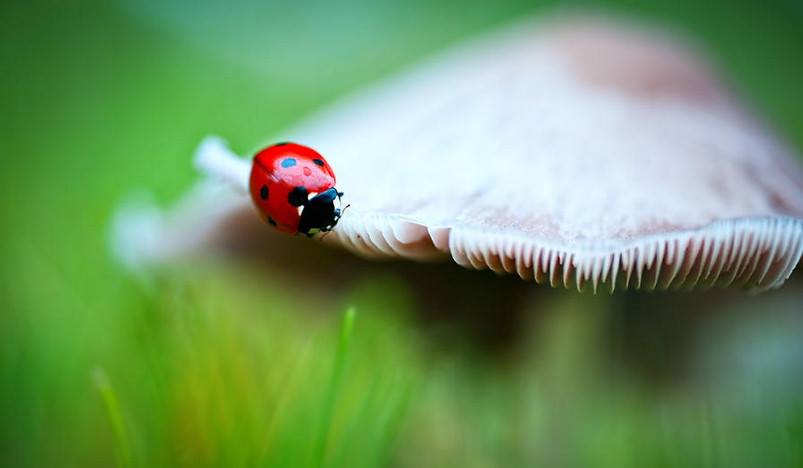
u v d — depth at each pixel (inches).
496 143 4.0
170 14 10.4
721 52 11.8
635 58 4.5
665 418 4.9
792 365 5.0
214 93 9.3
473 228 3.5
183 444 4.2
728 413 4.9
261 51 11.0
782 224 3.5
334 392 3.7
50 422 4.3
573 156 3.9
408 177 3.8
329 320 4.9
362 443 4.2
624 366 4.8
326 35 11.8
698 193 3.8
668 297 4.8
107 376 4.6
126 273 4.8
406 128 4.2
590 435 4.8
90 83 9.1
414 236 3.6
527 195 3.7
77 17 9.6
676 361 4.9
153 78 9.4
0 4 9.2
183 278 4.7
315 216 3.5
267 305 5.0
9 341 4.5
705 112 4.3
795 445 4.5
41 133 8.1
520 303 4.7
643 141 4.0
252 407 4.3
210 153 3.8
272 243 4.6
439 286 4.8
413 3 12.5
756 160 4.1
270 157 3.6
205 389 4.2
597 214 3.6
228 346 4.5
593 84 4.3
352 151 4.2
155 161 7.2
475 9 12.6
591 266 3.5
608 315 4.7
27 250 5.3
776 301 4.8
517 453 4.7
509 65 4.4
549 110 4.2
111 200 6.2
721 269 3.5
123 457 3.7
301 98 10.3
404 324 4.8
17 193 6.3
